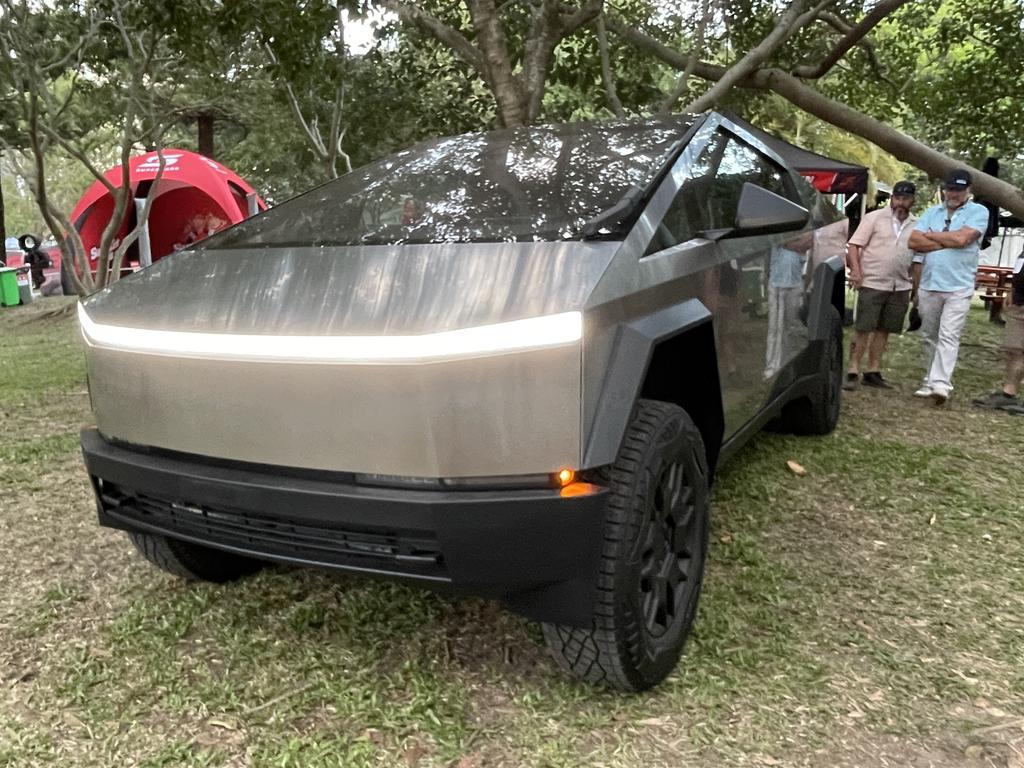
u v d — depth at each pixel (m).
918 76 10.52
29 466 4.93
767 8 8.20
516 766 2.28
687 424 2.68
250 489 2.35
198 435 2.46
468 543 2.17
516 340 2.16
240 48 9.16
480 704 2.56
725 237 2.97
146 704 2.58
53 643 2.93
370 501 2.21
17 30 6.29
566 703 2.54
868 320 6.80
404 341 2.19
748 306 3.40
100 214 12.70
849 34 7.75
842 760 2.29
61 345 10.13
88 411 6.39
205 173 11.87
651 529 2.49
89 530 3.94
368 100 8.93
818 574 3.38
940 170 8.58
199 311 2.58
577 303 2.22
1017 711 2.49
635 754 2.32
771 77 8.33
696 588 2.78
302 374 2.28
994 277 11.86
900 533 3.81
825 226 4.82
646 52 8.25
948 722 2.44
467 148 3.64
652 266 2.62
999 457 4.99
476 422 2.17
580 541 2.21
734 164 3.74
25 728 2.46
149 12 6.56
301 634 2.96
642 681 2.51
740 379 3.33
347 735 2.42
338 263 2.60
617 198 2.83
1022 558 3.55
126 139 6.82
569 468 2.18
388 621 3.04
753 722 2.45
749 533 3.79
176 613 3.11
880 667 2.72
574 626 2.34
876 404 6.33
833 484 4.43
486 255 2.45
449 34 6.45
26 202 46.41
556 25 6.27
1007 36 9.11
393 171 3.54
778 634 2.91
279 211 3.42
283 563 2.47
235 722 2.48
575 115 9.30
